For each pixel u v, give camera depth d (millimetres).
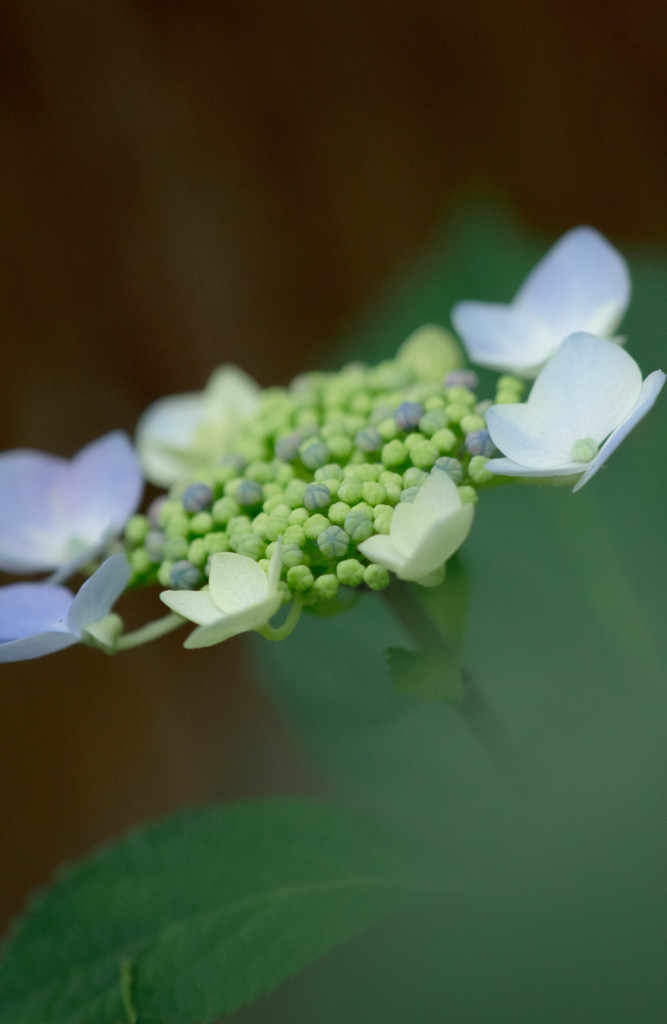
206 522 409
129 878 399
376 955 387
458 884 392
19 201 834
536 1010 372
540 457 389
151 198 832
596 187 772
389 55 794
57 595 400
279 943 393
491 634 420
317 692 445
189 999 391
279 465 413
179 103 818
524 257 491
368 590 397
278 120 817
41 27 808
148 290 844
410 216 801
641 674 409
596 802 384
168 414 461
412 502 392
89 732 777
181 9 806
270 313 832
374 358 493
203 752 745
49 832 768
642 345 463
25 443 831
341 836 400
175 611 384
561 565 436
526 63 767
